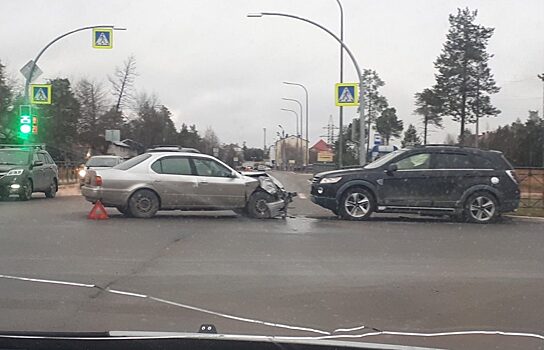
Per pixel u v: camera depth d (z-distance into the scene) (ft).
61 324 19.63
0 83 163.94
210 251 33.30
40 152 71.97
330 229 43.27
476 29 160.56
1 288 24.32
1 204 61.36
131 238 37.14
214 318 20.62
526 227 46.75
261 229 42.63
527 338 19.08
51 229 40.34
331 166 150.10
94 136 192.03
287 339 11.34
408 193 49.16
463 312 22.07
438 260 31.89
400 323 20.54
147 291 24.26
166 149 55.62
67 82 187.32
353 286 25.70
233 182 49.01
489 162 50.01
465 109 162.81
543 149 192.13
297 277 27.17
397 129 205.87
